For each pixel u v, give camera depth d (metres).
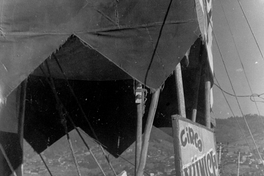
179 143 4.04
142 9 4.71
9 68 4.53
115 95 10.81
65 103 10.54
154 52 4.65
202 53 7.71
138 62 4.61
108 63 8.76
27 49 4.57
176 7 4.69
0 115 5.93
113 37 4.64
